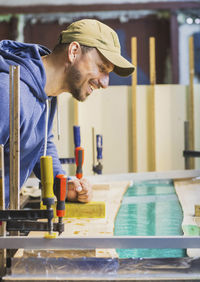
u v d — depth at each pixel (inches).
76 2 201.2
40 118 60.7
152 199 75.1
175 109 120.4
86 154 116.2
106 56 53.6
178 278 40.4
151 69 118.9
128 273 41.4
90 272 41.2
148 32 203.3
